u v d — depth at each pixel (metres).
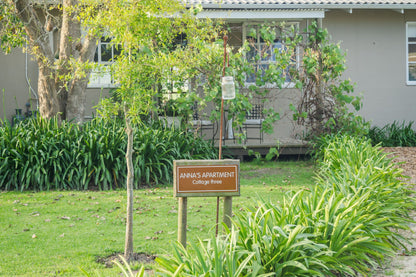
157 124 12.52
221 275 4.20
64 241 6.85
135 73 5.95
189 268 4.43
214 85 11.97
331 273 5.15
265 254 4.80
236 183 5.39
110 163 10.42
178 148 11.40
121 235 7.14
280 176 11.69
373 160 9.42
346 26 16.52
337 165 9.54
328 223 5.32
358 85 16.64
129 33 5.77
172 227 7.56
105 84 14.51
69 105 12.01
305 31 13.52
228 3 13.78
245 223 5.25
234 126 12.53
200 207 8.81
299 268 4.90
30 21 11.41
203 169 5.36
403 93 16.89
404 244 6.74
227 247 4.62
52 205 8.74
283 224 5.25
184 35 12.16
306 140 13.75
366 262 6.00
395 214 7.41
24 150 10.25
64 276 5.58
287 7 14.09
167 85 11.88
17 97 14.47
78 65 6.21
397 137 15.96
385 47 16.75
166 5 6.05
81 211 8.38
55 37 14.52
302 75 13.82
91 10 6.19
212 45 11.34
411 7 15.55
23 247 6.60
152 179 10.87
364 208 6.48
